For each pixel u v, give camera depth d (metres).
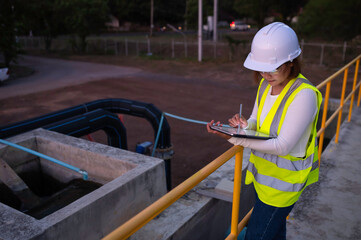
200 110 11.54
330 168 4.01
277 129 1.56
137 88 15.48
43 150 4.44
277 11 30.39
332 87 13.85
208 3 51.72
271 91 1.61
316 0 21.77
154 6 66.44
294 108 1.45
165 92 14.49
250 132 1.54
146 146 6.75
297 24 23.41
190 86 15.77
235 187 1.87
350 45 20.55
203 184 3.36
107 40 39.16
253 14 31.81
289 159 1.58
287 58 1.44
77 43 37.41
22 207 3.78
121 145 6.17
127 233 1.12
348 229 2.89
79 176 4.13
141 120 10.80
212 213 3.25
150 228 2.78
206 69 20.75
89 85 16.41
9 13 19.78
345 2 20.86
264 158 1.65
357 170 3.94
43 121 5.44
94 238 2.93
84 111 6.01
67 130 5.02
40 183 4.56
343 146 4.64
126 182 3.18
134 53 32.53
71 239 2.70
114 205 3.08
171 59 26.38
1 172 3.94
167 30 68.25
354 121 5.70
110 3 63.59
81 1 31.09
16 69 21.77
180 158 7.83
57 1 31.14
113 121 5.80
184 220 2.84
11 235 2.39
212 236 3.37
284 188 1.63
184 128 9.79
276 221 1.72
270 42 1.45
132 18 69.25
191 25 52.50
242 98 13.10
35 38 43.12
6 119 11.02
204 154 8.02
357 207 3.21
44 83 17.30
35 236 2.40
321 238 2.80
